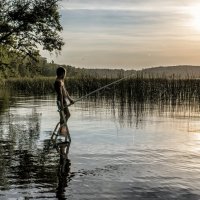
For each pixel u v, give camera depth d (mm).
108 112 23609
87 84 39406
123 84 33312
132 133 15352
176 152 11711
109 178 8797
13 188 8000
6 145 12617
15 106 28734
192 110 24594
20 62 32594
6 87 54688
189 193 7781
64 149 12047
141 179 8742
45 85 50688
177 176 9016
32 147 12281
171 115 21781
